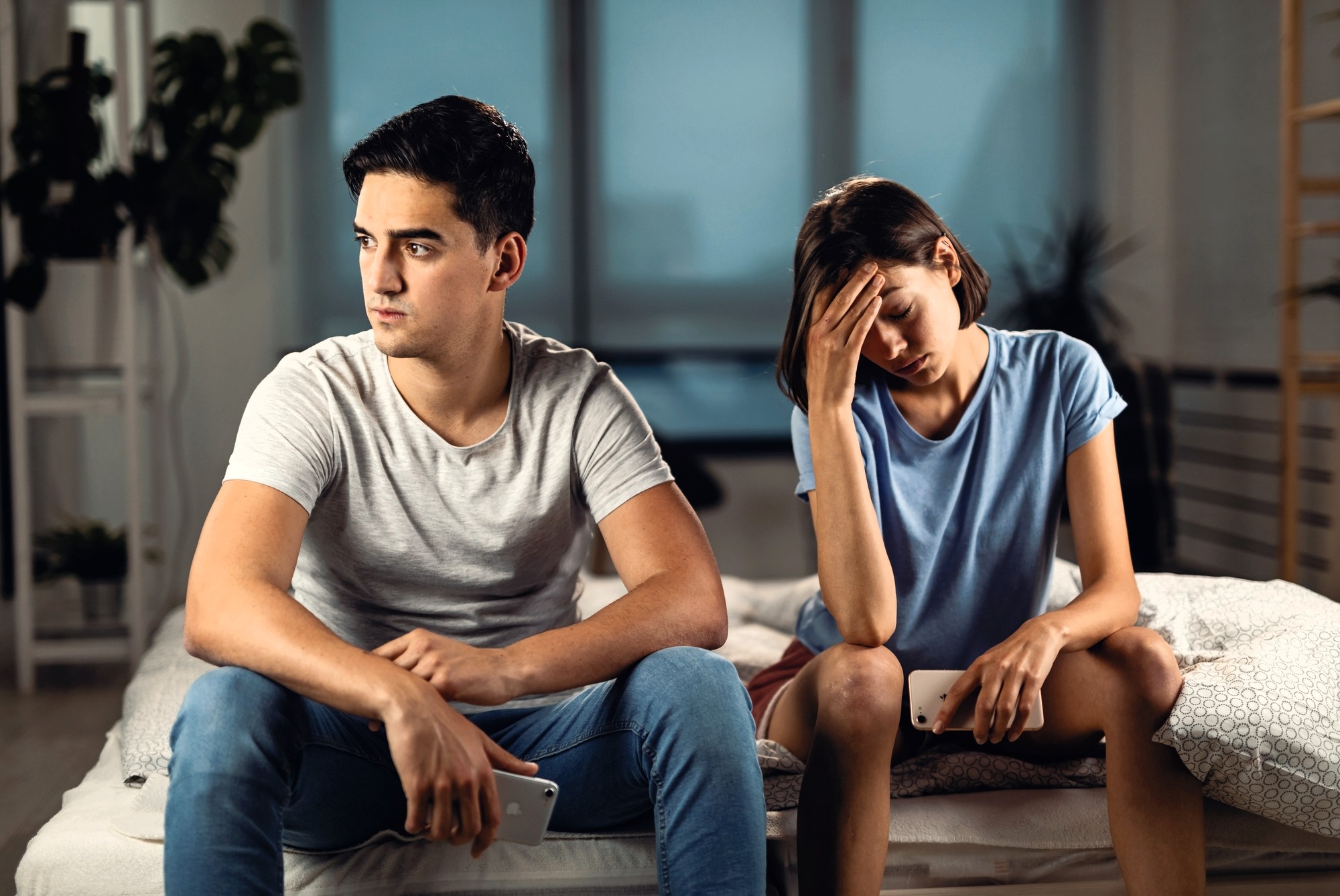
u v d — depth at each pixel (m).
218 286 4.35
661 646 1.23
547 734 1.28
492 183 1.25
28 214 3.04
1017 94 4.81
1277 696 1.26
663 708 1.15
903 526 1.42
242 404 4.38
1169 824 1.24
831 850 1.22
